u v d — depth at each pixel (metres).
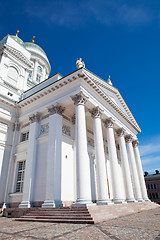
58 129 16.56
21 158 19.17
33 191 16.03
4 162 19.28
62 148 16.95
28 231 7.18
